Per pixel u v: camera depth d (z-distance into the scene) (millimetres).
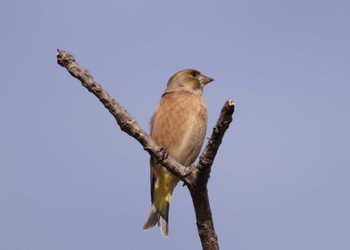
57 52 7000
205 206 7176
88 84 7027
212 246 7211
